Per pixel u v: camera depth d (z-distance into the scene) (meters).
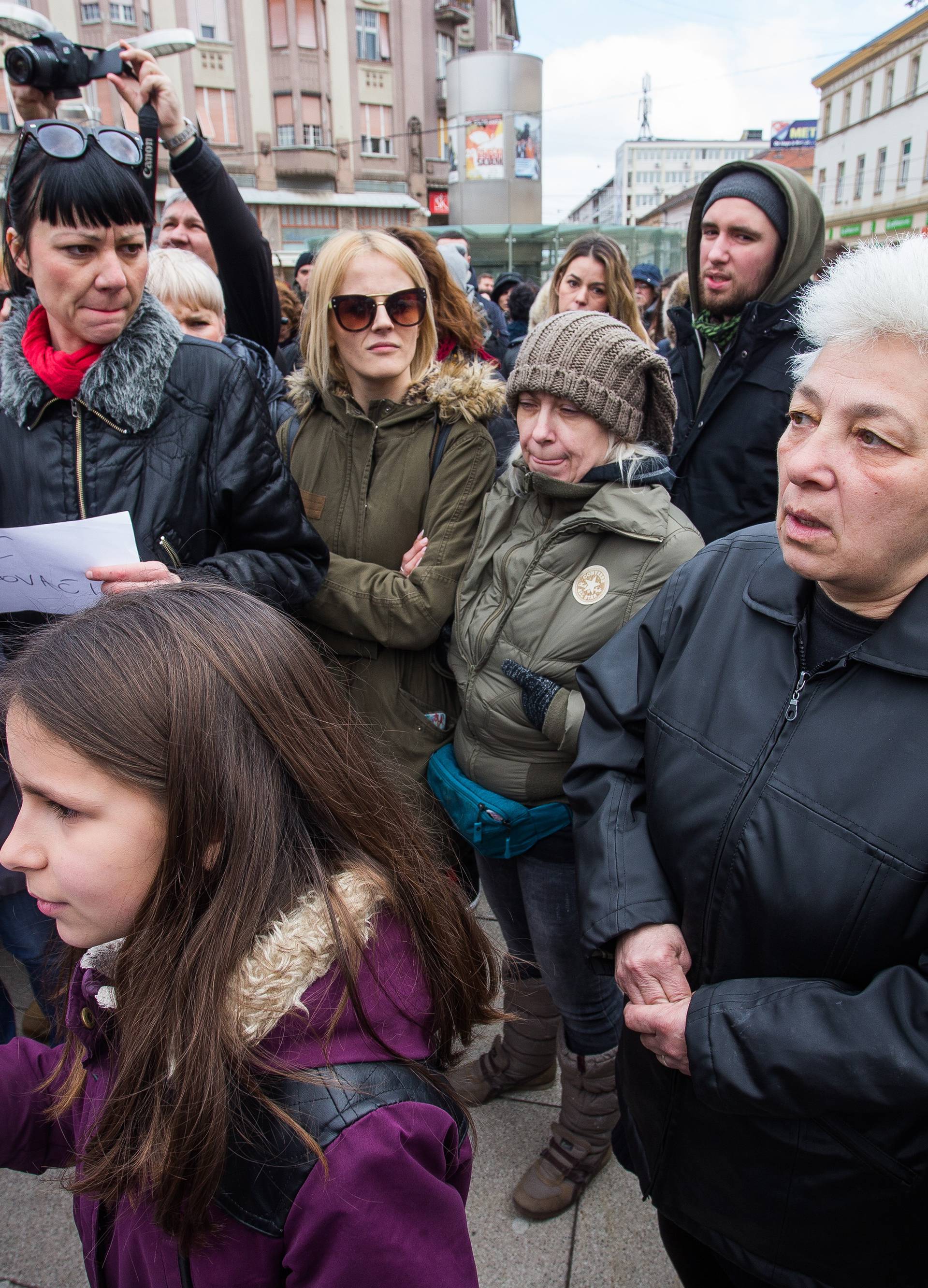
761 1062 0.92
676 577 1.25
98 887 0.71
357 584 1.81
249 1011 0.68
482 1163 1.82
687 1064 1.03
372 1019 0.73
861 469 0.84
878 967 0.92
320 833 0.80
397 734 1.86
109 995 0.77
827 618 1.00
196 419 1.51
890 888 0.89
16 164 1.35
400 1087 0.71
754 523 2.29
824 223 2.31
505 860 1.73
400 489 1.86
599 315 1.54
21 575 1.41
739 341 2.26
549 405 1.52
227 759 0.71
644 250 16.56
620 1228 1.68
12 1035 1.92
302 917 0.73
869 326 0.83
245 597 0.82
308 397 1.99
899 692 0.91
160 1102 0.69
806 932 0.95
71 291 1.36
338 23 27.66
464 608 1.73
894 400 0.82
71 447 1.46
